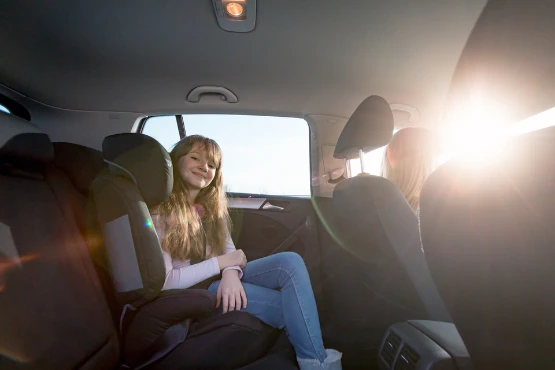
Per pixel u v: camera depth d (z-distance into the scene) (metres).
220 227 1.83
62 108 2.26
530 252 0.41
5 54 1.76
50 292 1.06
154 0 1.51
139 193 1.29
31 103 2.14
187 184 1.73
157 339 1.24
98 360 1.18
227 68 2.05
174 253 1.54
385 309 1.56
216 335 1.28
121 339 1.34
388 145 1.69
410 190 1.59
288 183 2.51
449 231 0.51
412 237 1.24
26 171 1.17
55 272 1.11
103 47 1.82
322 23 1.66
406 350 0.90
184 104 2.39
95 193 1.28
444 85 2.14
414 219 1.24
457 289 0.54
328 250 2.17
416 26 1.67
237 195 2.42
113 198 1.23
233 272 1.53
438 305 1.29
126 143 1.31
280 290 1.62
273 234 2.36
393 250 1.29
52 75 1.98
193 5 1.54
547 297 0.41
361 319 1.75
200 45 1.83
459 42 1.77
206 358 1.27
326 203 2.32
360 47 1.85
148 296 1.24
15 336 0.89
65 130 2.34
